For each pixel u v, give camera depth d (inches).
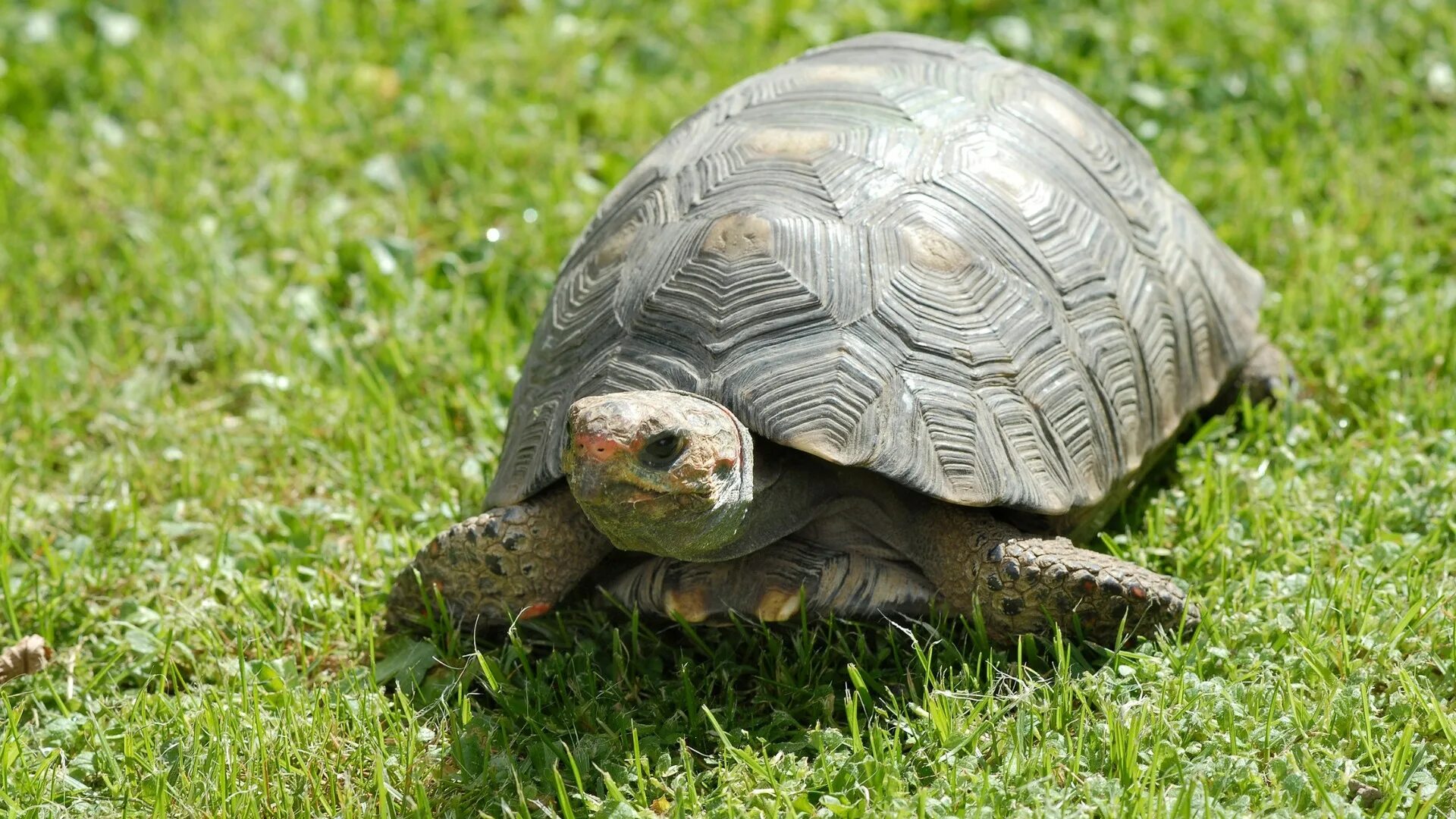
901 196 161.9
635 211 171.0
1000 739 141.5
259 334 230.7
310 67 303.4
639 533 140.5
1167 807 132.3
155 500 199.3
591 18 317.7
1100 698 145.8
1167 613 152.5
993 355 154.8
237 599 176.6
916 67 185.3
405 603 167.8
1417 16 295.1
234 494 197.6
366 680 162.1
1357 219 243.3
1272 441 197.8
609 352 155.8
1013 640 155.9
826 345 148.9
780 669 155.6
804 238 155.4
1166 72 283.7
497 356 218.7
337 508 193.9
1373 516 176.1
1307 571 169.2
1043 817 130.7
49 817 141.4
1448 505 178.5
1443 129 263.7
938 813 133.0
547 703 155.4
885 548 157.2
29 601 176.2
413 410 216.1
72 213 260.8
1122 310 172.2
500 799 140.6
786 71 188.7
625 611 159.6
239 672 161.8
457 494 195.3
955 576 153.9
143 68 303.3
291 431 208.1
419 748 149.5
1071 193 175.9
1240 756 137.6
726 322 151.0
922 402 148.9
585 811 139.9
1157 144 265.7
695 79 292.7
